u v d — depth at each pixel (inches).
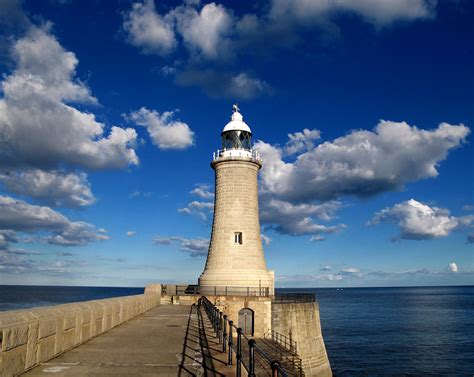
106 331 715.4
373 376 1813.5
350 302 7101.4
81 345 568.1
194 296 1449.3
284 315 1312.7
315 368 1358.3
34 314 435.2
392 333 3009.4
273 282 1578.5
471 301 6978.4
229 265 1497.3
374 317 4212.6
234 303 1290.6
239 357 391.2
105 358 485.4
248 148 1658.5
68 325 530.9
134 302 979.9
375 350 2357.3
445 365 2001.7
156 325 817.5
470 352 2288.4
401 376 1818.4
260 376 776.9
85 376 400.5
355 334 2965.1
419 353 2272.4
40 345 445.1
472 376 1817.2
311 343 1384.1
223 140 1673.2
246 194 1567.4
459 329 3191.4
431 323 3602.4
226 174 1579.7
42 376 394.0
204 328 783.1
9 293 7559.1
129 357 496.1
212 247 1557.6
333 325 3521.2
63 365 441.4
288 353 1119.6
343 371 1899.6
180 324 839.1
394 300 7716.5
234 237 1526.8
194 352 541.3
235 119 1675.7
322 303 6840.6
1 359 358.9
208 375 428.1
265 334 1262.3
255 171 1620.3
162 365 462.6
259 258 1540.4
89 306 629.3
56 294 7785.4
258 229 1585.9
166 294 1520.7
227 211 1550.2
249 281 1471.5
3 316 382.3
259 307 1282.0
